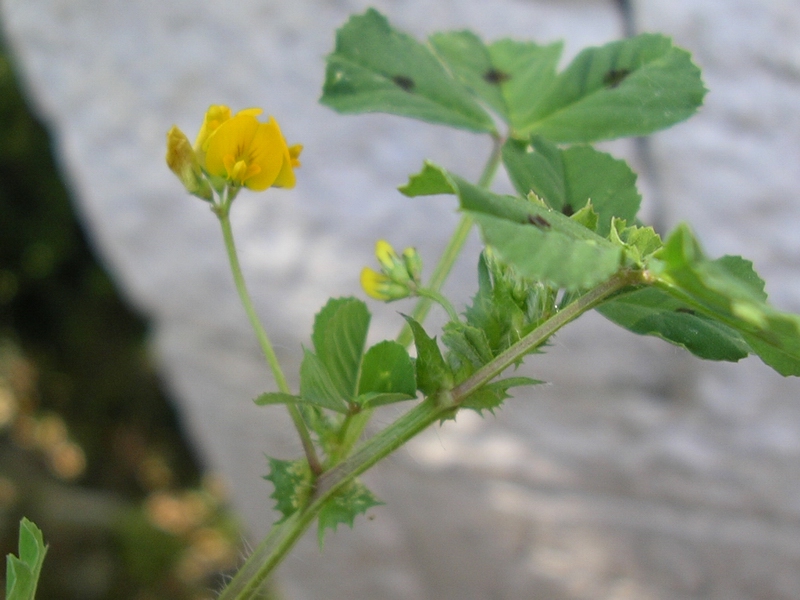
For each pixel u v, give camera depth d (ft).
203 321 0.70
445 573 0.71
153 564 1.02
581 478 0.66
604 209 0.20
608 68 0.24
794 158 0.58
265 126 0.19
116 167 0.69
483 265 0.17
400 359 0.17
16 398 1.11
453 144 0.64
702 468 0.63
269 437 0.70
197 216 0.68
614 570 0.68
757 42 0.57
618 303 0.18
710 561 0.65
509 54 0.26
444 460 0.68
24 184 0.98
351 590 0.73
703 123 0.58
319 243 0.67
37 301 1.06
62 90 0.69
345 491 0.17
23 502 1.02
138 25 0.67
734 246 0.60
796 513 0.63
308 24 0.65
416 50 0.25
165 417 1.12
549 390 0.65
